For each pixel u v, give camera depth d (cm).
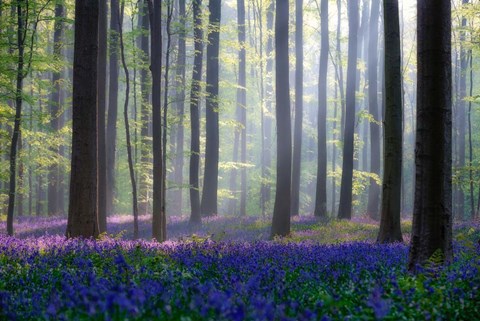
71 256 976
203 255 970
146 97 3391
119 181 4381
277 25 1998
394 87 1648
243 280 720
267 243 1294
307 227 2344
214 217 2761
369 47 3331
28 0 1961
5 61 1922
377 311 463
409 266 891
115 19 3116
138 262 920
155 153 1747
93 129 1499
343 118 3897
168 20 1986
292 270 852
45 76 4366
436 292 603
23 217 3192
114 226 2478
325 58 3028
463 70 3894
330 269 858
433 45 893
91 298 462
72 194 1484
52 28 3216
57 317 461
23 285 707
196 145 2664
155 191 1750
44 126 2073
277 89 2006
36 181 4741
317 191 2997
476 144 5375
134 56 2764
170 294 563
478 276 691
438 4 892
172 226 2473
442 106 888
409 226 2359
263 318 443
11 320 491
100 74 2181
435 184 880
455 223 2545
